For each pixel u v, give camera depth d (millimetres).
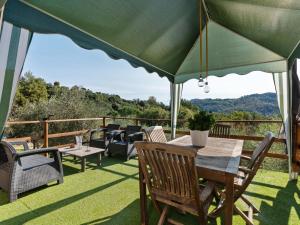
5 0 1215
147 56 3207
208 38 3385
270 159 4008
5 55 1817
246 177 2021
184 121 5328
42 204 2510
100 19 1995
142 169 1833
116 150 4609
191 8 2557
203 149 2217
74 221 2150
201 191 1821
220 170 1564
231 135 4066
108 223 2119
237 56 3670
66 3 1654
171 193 1651
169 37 2949
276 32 2576
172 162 1521
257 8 2234
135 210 2377
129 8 2014
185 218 2189
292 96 3320
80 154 3738
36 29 1678
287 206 2459
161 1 2141
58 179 3125
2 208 2406
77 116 7297
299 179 3326
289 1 1854
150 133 2957
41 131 7086
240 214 1988
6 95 1867
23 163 2869
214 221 2111
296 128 3291
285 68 3479
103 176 3486
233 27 2959
